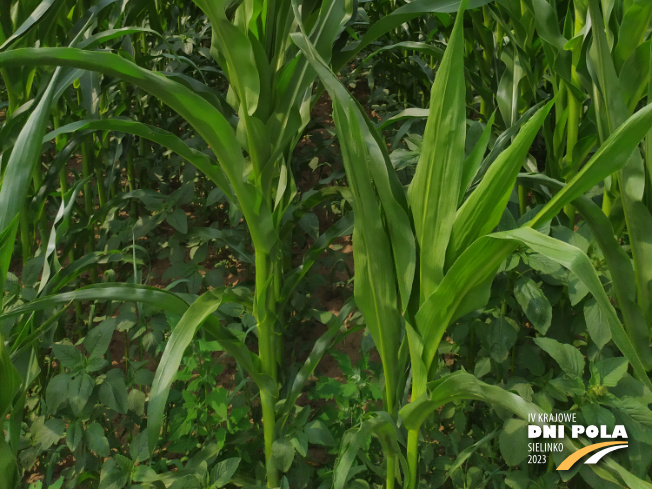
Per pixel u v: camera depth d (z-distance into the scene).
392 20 1.46
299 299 2.04
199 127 1.19
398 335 1.24
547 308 1.38
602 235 1.28
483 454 1.64
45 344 1.61
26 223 1.84
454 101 1.03
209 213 2.77
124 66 1.08
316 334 2.36
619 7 1.51
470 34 2.12
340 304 2.56
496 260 1.06
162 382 1.15
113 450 1.82
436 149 1.06
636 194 1.30
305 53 1.18
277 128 1.33
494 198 1.05
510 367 1.71
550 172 1.68
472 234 1.09
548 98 1.94
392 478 1.36
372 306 1.24
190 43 2.66
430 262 1.12
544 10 1.52
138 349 2.01
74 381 1.44
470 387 1.09
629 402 1.26
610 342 1.55
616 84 1.30
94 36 1.46
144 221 2.00
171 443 1.74
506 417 1.42
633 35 1.39
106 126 1.24
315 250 1.58
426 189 1.10
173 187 3.06
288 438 1.48
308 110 1.47
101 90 1.98
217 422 1.63
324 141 2.55
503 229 1.42
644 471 1.25
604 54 1.29
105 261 1.77
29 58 1.01
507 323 1.51
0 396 1.12
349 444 1.23
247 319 1.76
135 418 1.65
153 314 1.76
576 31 1.56
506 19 1.96
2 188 1.02
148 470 1.45
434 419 1.67
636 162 1.30
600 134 1.39
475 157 1.14
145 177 2.83
